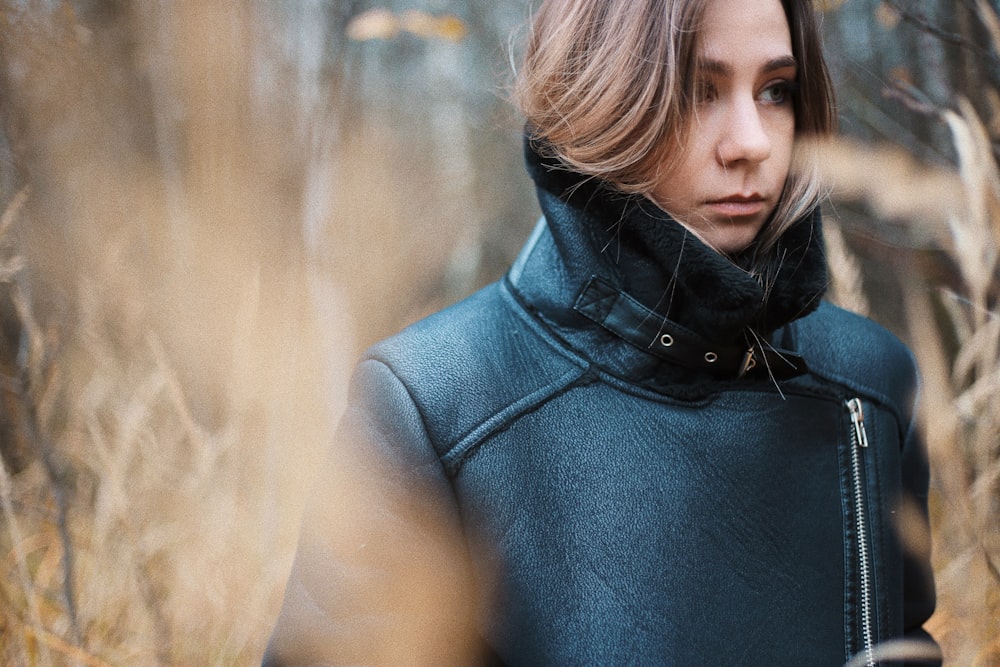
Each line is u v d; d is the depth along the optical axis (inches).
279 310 73.7
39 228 65.9
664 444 33.0
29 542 62.7
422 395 33.0
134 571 56.8
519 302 35.0
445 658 33.6
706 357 33.5
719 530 32.9
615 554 32.1
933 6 58.8
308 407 70.6
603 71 30.5
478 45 193.8
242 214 77.3
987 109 51.1
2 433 62.9
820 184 32.9
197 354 69.1
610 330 33.2
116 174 77.4
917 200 36.4
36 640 53.2
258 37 80.0
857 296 53.0
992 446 40.7
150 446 61.9
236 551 61.4
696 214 32.0
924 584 40.6
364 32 79.0
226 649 58.1
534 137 34.1
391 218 141.9
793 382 35.4
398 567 32.6
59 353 63.4
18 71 64.7
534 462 32.6
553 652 31.7
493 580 32.5
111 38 78.7
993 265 39.4
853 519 35.2
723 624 32.3
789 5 33.4
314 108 79.9
